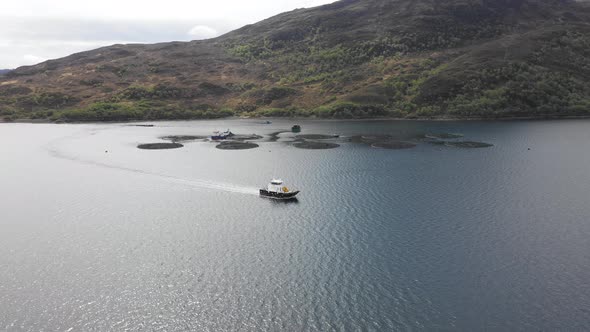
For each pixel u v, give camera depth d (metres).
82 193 98.69
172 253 66.31
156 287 56.53
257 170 119.56
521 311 50.25
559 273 58.50
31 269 61.53
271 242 69.62
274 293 54.56
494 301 52.22
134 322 49.47
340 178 109.12
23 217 82.56
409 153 141.38
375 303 52.03
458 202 88.31
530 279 57.03
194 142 172.12
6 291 55.56
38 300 53.59
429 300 52.50
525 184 101.31
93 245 69.50
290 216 81.56
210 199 93.31
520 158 130.25
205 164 128.50
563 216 79.44
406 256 63.78
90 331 47.94
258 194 96.81
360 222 77.69
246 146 159.88
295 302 52.56
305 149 152.38
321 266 61.19
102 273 60.34
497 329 47.19
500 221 77.19
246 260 63.53
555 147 146.38
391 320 48.88
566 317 49.09
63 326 48.66
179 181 108.62
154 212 85.00
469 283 56.22
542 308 50.78
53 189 102.25
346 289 55.12
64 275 59.81
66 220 80.75
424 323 48.28
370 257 63.62
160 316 50.53
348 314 50.06
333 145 158.75
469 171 114.94
